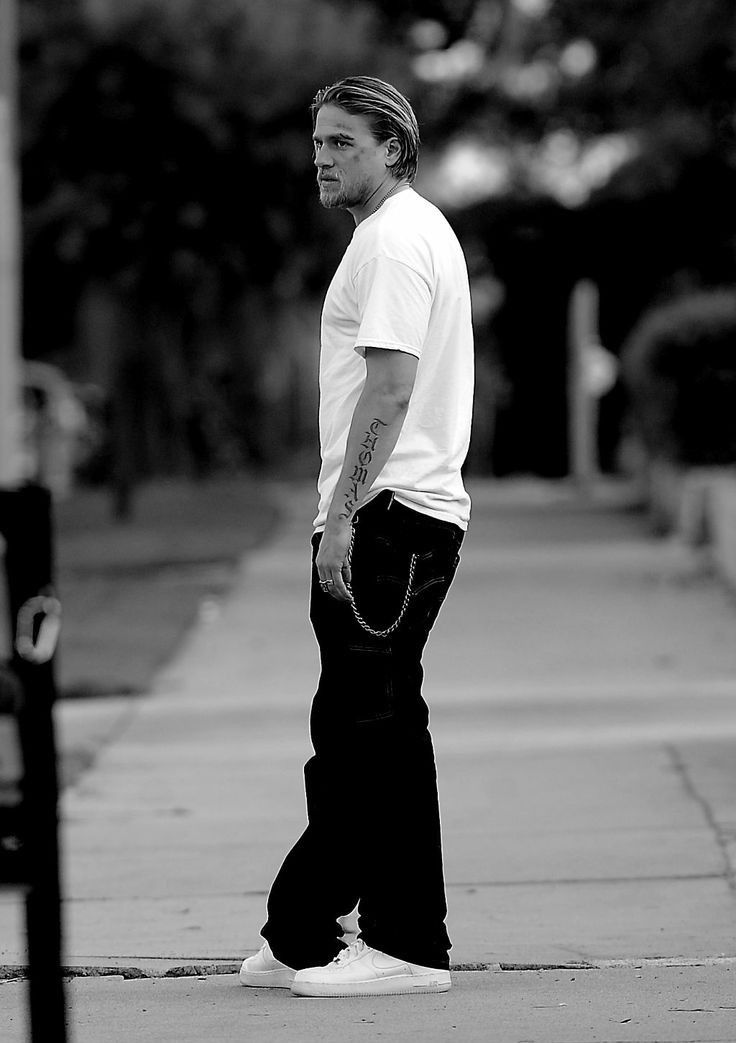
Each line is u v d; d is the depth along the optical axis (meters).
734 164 79.19
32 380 88.88
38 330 90.62
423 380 10.98
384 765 11.08
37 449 83.75
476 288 115.19
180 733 24.53
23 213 61.28
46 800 7.54
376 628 10.88
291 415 125.00
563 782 19.97
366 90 11.04
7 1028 11.18
